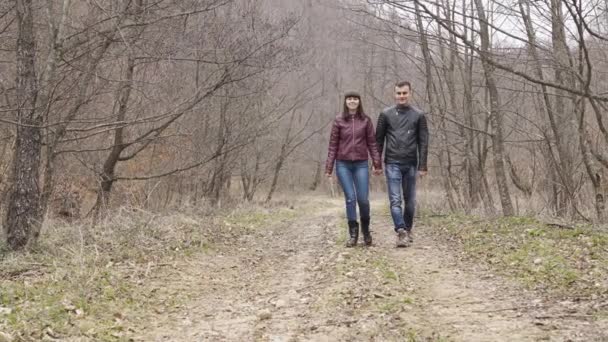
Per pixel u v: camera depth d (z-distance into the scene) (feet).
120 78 37.35
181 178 54.54
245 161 70.59
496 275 19.93
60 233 30.32
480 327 14.12
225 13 38.81
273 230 41.75
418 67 47.03
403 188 27.04
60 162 43.09
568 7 19.98
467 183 48.32
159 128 38.73
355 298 17.38
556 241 23.94
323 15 67.00
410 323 14.67
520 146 42.04
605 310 14.52
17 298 17.56
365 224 26.68
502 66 21.48
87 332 14.65
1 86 31.76
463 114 43.65
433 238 29.66
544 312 14.99
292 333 14.71
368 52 55.26
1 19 32.76
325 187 135.23
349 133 26.02
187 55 35.14
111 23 31.65
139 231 29.60
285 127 81.05
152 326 15.93
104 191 41.63
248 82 45.73
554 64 25.72
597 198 30.60
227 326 15.79
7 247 25.58
